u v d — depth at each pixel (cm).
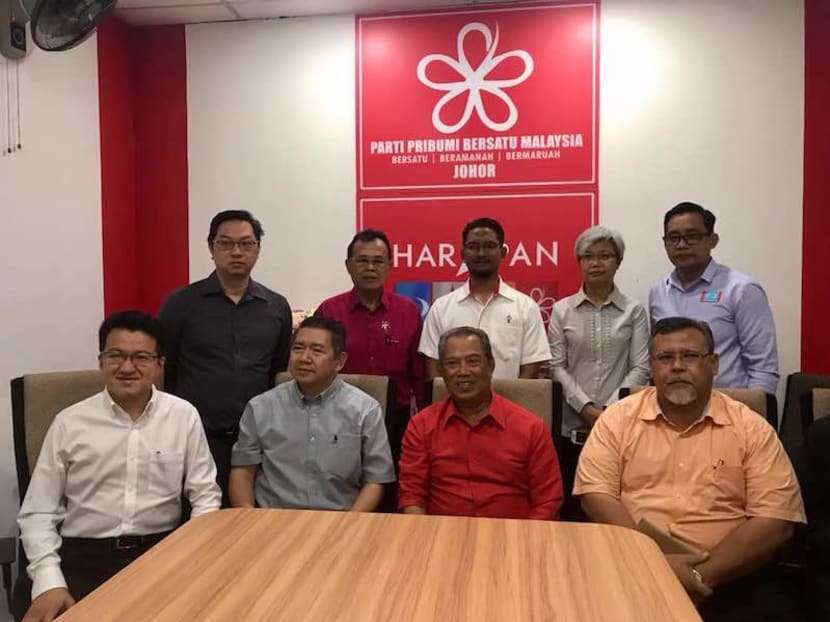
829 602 165
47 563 166
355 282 272
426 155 320
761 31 293
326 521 151
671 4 298
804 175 292
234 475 213
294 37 327
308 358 206
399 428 271
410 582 119
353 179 327
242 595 114
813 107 289
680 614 108
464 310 268
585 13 305
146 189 342
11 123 252
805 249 294
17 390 206
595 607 110
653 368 186
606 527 147
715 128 298
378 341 273
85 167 298
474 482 204
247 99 332
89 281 301
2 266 248
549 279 314
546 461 202
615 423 191
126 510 183
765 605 173
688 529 178
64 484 185
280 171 332
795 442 261
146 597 113
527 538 141
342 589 116
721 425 182
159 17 326
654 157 303
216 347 241
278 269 336
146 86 339
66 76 284
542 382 223
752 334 250
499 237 262
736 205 299
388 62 321
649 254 306
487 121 314
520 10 309
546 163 311
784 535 172
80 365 294
